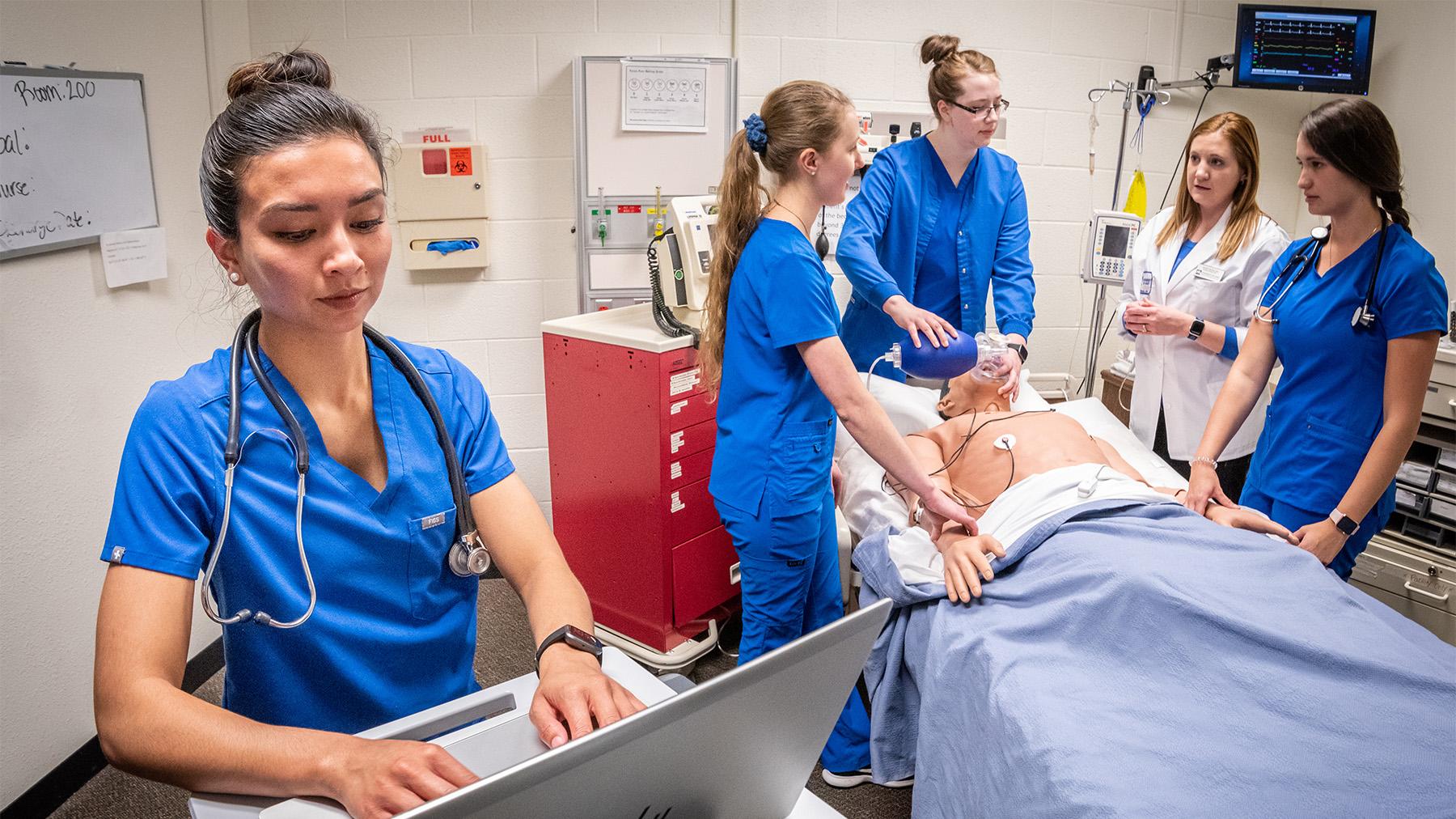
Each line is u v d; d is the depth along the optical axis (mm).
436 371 1041
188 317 2588
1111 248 3008
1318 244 2121
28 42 2014
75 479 2191
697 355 2551
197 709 782
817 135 1854
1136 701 1500
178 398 894
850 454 2504
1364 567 2779
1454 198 3246
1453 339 2771
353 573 953
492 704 941
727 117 3076
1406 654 1500
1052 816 1338
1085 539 1854
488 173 3125
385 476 975
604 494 2721
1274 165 3621
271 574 914
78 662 2230
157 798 2205
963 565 1899
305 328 895
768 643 2074
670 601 2682
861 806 2156
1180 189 2861
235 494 901
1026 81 3383
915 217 2645
